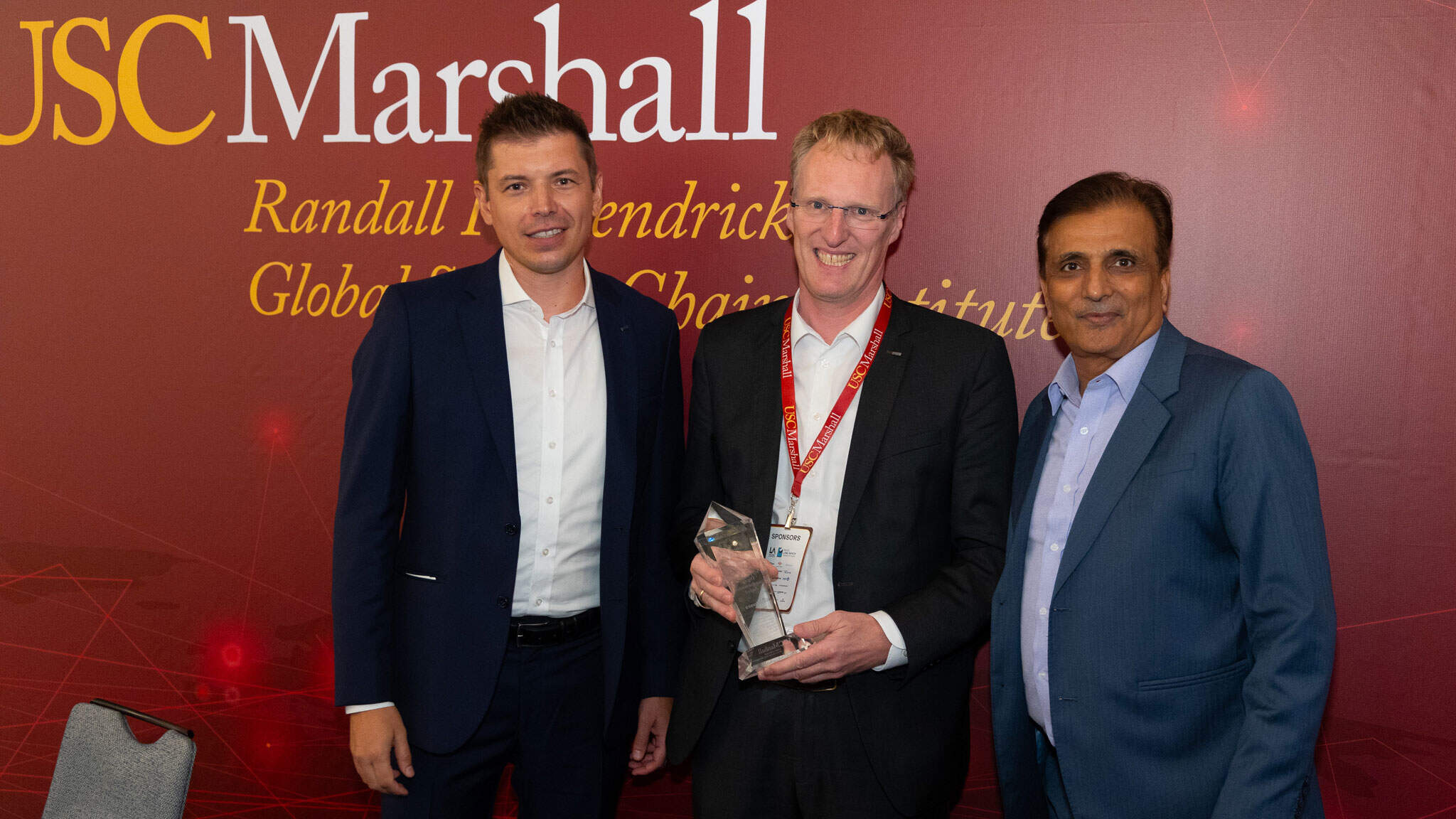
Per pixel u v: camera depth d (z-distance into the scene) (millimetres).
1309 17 1975
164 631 2537
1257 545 1301
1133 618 1369
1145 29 2043
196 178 2453
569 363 1796
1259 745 1259
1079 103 2078
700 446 1810
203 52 2424
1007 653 1553
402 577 1763
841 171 1596
